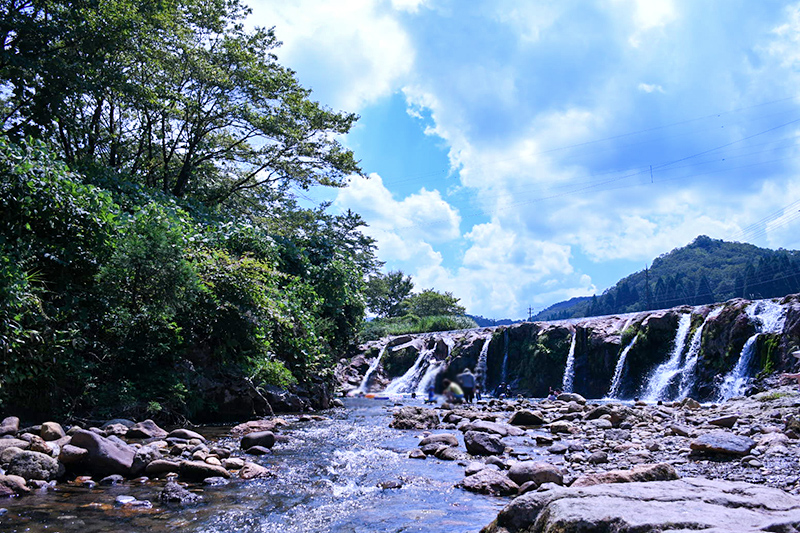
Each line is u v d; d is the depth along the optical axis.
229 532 3.63
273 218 24.69
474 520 3.97
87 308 8.44
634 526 2.29
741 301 17.08
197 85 18.80
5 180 7.49
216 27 18.88
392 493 4.83
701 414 11.01
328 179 23.06
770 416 9.09
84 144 17.09
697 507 2.61
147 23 15.08
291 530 3.71
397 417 10.28
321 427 9.67
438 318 35.81
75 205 8.27
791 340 14.41
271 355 12.62
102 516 3.83
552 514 2.65
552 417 11.52
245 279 11.34
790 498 2.89
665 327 18.58
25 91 13.73
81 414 7.82
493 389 22.22
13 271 6.56
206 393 10.08
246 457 6.43
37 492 4.39
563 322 22.53
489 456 6.50
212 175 23.20
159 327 9.17
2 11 13.38
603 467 5.94
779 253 198.12
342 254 20.33
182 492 4.48
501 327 23.52
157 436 7.18
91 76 14.23
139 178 19.77
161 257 8.65
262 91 19.61
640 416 10.19
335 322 18.62
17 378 6.79
